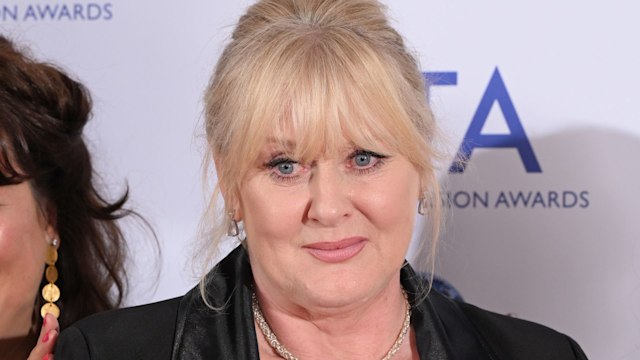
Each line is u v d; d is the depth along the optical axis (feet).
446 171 8.45
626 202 8.54
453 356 5.86
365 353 5.79
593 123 8.53
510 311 8.72
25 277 7.21
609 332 8.63
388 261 5.45
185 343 5.68
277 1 5.61
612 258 8.59
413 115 5.46
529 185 8.64
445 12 8.55
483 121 8.59
